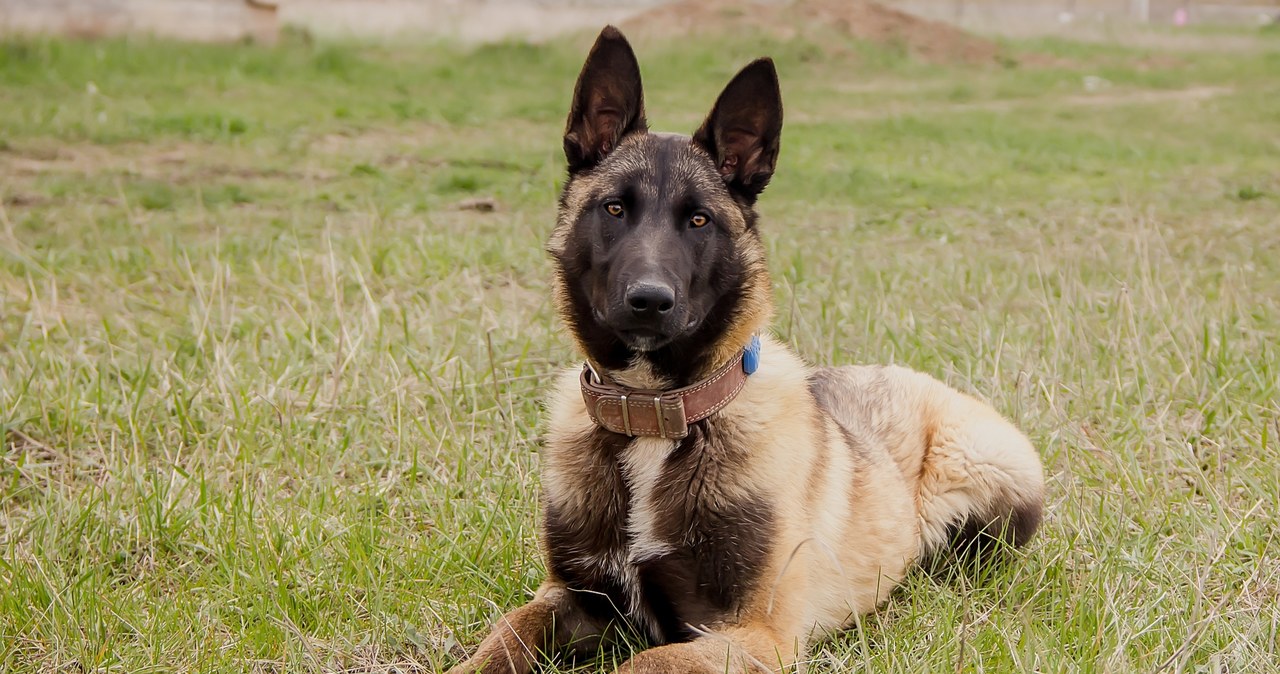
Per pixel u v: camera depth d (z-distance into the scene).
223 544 5.19
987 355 7.08
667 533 4.44
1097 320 7.81
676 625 4.56
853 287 8.56
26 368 6.73
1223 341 7.00
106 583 4.95
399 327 7.60
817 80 23.45
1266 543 5.24
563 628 4.64
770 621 4.35
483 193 12.24
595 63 4.76
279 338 7.31
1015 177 14.61
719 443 4.45
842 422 5.41
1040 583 4.93
